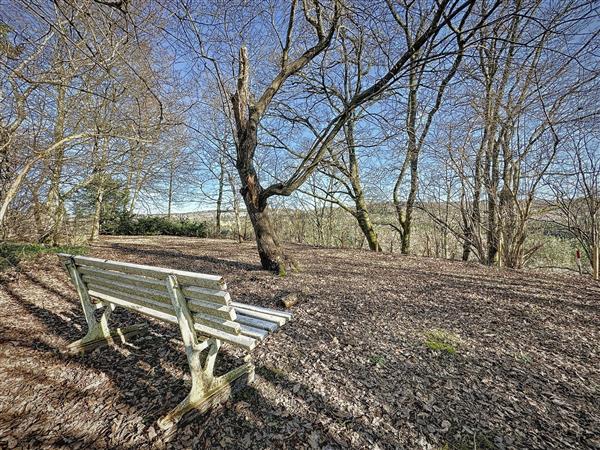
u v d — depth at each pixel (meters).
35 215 6.11
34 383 2.24
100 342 2.77
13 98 4.30
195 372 1.91
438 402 2.05
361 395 2.11
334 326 3.29
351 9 4.34
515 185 7.57
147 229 15.67
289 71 5.56
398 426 1.82
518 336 3.10
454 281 5.41
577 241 8.46
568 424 1.86
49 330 3.18
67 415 1.90
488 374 2.40
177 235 16.12
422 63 4.76
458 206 9.41
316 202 15.55
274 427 1.80
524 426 1.84
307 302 4.06
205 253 8.11
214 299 1.67
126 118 5.86
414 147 9.67
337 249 10.33
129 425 1.80
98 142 6.53
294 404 2.01
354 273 5.95
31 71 4.29
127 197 12.67
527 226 8.03
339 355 2.66
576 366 2.54
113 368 2.44
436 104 9.12
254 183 5.55
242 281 4.98
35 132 4.68
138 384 2.22
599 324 3.42
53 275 5.25
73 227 7.95
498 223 7.96
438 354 2.71
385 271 6.23
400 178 12.04
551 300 4.29
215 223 18.70
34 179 5.39
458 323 3.42
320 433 1.76
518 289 4.88
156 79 5.05
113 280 2.37
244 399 2.05
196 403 1.87
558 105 6.55
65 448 1.64
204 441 1.69
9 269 5.26
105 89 6.15
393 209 12.25
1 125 4.13
